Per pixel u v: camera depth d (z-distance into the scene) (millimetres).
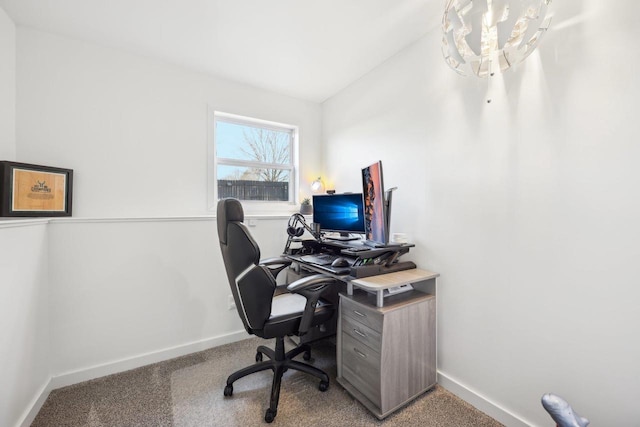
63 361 1730
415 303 1633
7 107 1669
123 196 2094
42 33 1833
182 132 2336
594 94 1156
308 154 3086
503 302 1475
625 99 1079
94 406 1552
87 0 1572
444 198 1782
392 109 2199
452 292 1722
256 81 2611
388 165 2230
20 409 1356
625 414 1087
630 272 1072
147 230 1993
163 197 2254
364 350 1574
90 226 1811
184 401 1599
